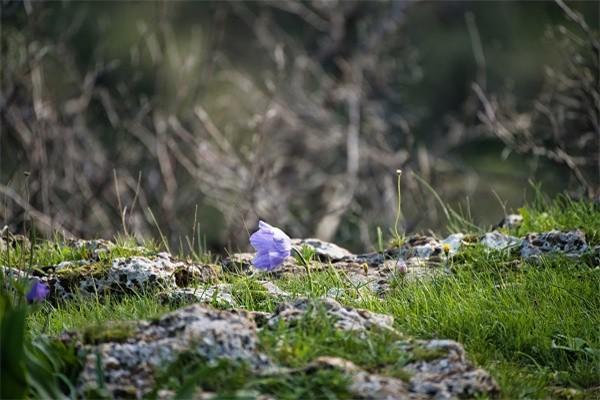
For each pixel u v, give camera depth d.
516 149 13.40
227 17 25.39
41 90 15.98
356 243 17.38
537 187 9.42
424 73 27.12
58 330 6.42
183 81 17.45
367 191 18.38
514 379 5.74
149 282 7.29
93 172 17.38
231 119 21.25
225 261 8.05
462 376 5.20
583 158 12.70
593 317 6.69
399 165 18.34
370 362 5.28
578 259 7.58
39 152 14.52
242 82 21.67
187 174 18.08
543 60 26.66
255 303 6.91
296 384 5.00
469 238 8.23
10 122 15.30
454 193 18.97
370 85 22.12
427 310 6.67
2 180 16.72
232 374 4.99
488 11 27.62
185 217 17.08
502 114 14.96
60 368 5.14
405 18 22.58
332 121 20.42
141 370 5.05
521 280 7.25
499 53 27.44
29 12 15.28
